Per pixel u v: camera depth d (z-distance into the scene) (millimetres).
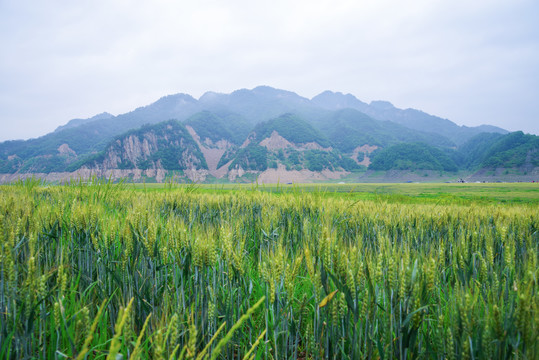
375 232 4457
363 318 2305
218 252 3254
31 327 1896
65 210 4109
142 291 2574
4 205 4344
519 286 2215
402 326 1960
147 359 2008
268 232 4102
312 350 2205
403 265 2293
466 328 1848
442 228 5289
